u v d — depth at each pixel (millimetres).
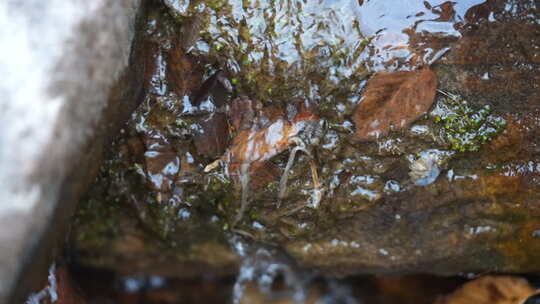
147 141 1250
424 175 1249
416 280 1342
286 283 1354
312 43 1236
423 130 1242
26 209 1133
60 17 1157
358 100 1239
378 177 1255
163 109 1247
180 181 1256
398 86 1236
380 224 1271
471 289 1298
